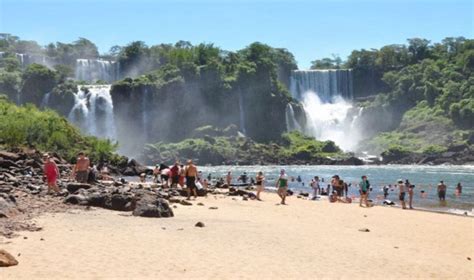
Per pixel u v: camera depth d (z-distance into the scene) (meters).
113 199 25.69
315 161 180.75
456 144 182.75
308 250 19.08
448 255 20.00
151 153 168.50
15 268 14.17
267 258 17.27
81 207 25.08
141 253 16.78
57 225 20.25
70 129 88.12
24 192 27.83
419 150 188.88
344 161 174.25
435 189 69.62
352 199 49.78
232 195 43.97
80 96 180.50
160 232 20.53
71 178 40.94
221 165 171.62
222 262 16.28
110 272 14.37
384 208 39.72
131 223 22.05
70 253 16.16
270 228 24.06
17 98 182.00
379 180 90.62
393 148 183.50
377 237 23.47
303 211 33.62
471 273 16.83
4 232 18.20
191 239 19.64
